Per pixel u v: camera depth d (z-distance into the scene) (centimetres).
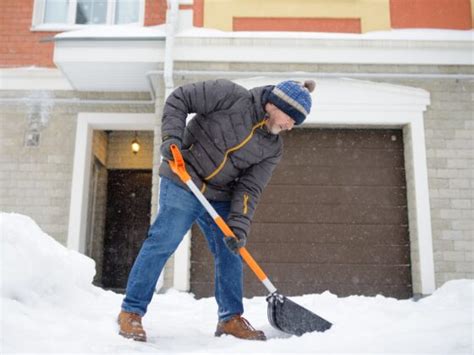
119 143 812
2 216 249
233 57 540
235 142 227
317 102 533
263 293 511
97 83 613
